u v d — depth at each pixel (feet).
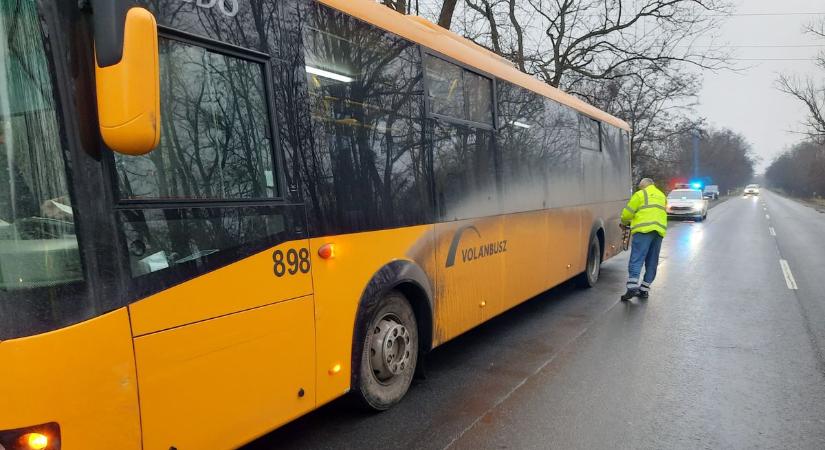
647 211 26.63
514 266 20.02
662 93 75.82
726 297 27.55
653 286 30.94
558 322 22.68
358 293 11.81
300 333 10.19
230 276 8.70
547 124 22.99
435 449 11.77
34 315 6.41
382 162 12.75
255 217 9.18
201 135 8.41
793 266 38.29
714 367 16.94
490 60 18.83
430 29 15.97
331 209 11.00
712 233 67.10
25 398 6.31
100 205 6.97
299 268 10.12
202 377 8.29
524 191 20.72
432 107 15.06
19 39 6.52
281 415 9.82
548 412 13.66
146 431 7.50
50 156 6.63
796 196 303.89
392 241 12.98
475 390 15.11
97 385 6.88
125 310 7.20
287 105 10.02
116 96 6.17
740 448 11.87
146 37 6.32
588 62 61.21
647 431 12.62
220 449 8.63
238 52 9.04
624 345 19.29
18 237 6.41
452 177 15.79
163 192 7.79
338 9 11.56
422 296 14.37
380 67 12.88
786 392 14.96
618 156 34.68
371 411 13.41
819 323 22.26
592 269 30.27
